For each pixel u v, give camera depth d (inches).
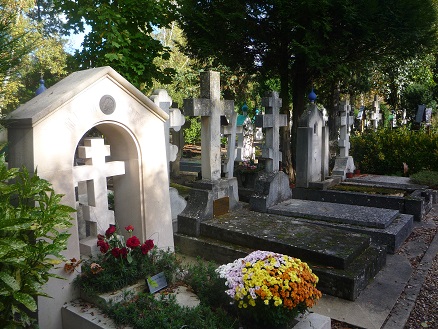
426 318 160.4
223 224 224.7
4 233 100.3
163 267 154.9
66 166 140.3
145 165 166.7
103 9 252.4
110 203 234.5
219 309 128.8
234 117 290.4
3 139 137.3
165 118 171.6
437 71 887.7
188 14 405.4
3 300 101.3
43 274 105.4
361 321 154.4
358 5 366.9
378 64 476.7
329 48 394.3
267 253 135.6
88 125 145.9
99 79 147.8
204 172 244.2
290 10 367.2
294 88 450.6
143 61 284.5
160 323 120.0
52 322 135.9
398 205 303.6
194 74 800.3
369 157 491.5
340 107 406.3
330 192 329.4
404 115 762.2
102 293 139.0
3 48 127.7
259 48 435.2
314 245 192.7
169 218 177.8
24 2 378.3
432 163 441.7
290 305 117.1
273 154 296.4
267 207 286.2
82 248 158.4
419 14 383.2
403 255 228.8
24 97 275.7
